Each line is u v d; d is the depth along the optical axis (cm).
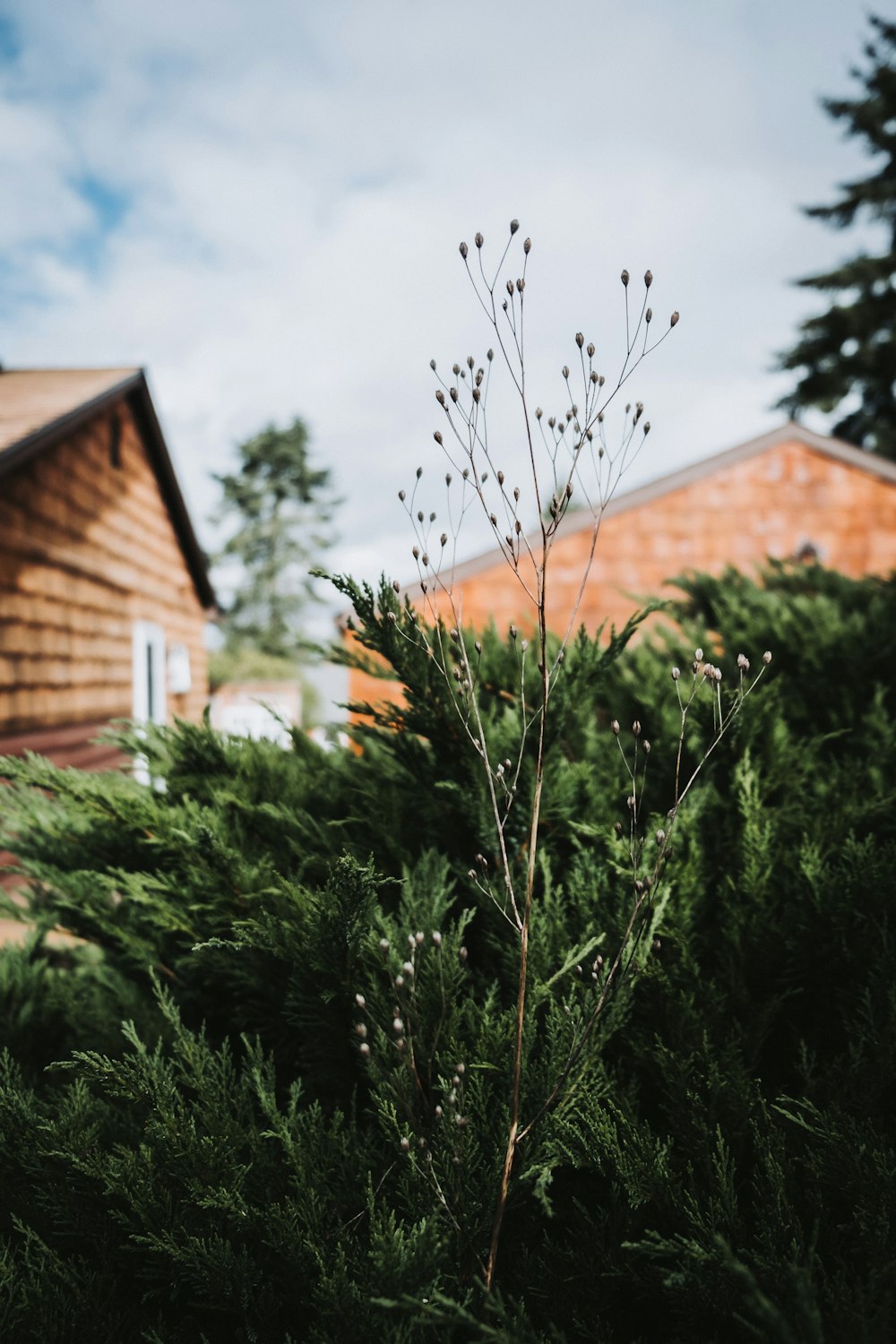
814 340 2198
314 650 242
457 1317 103
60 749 823
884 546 913
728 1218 123
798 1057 165
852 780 217
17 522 721
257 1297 125
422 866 188
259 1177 140
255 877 184
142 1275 129
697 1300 117
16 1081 169
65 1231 143
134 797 206
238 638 3716
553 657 221
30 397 888
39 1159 144
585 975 166
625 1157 131
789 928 170
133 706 1102
